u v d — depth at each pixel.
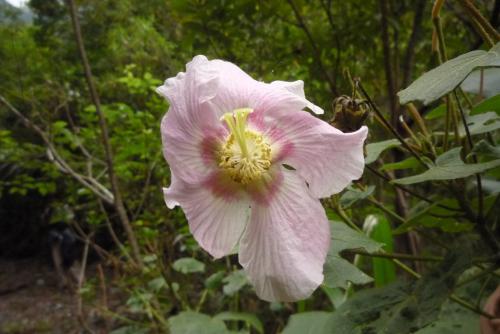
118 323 0.81
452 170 0.17
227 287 0.47
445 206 0.20
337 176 0.17
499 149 0.18
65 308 1.13
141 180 0.80
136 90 0.73
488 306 0.21
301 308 0.45
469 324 0.28
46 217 1.41
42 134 0.66
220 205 0.19
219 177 0.19
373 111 0.20
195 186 0.18
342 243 0.19
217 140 0.18
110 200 0.61
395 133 0.19
